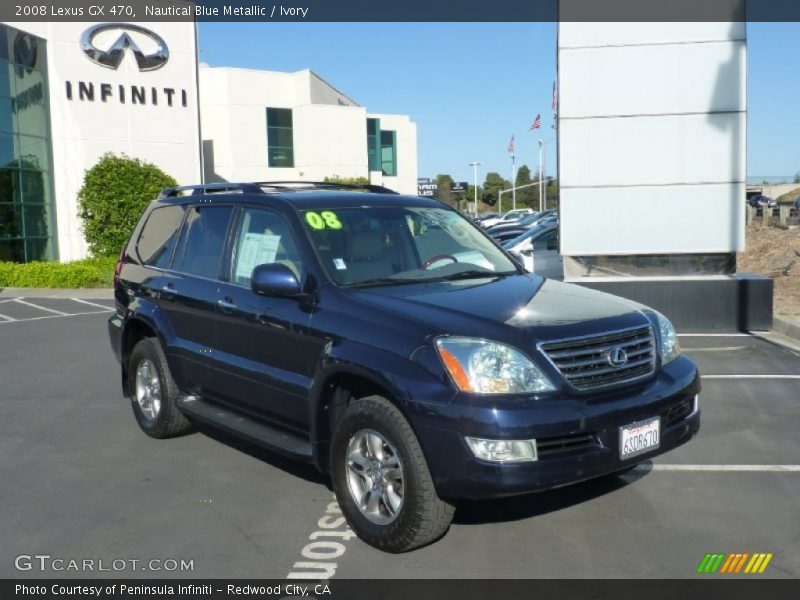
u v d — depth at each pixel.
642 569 4.13
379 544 4.36
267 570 4.21
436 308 4.43
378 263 5.13
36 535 4.71
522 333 4.13
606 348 4.27
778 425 6.69
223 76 43.72
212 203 6.14
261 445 5.21
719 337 10.89
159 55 27.70
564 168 11.87
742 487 5.28
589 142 11.77
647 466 5.72
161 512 5.04
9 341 11.95
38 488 5.51
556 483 3.99
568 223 11.94
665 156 11.63
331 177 46.78
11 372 9.56
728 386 8.05
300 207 5.36
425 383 4.06
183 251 6.31
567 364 4.14
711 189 11.59
